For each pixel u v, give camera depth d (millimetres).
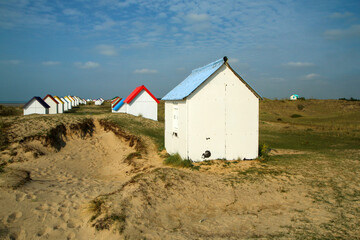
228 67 12602
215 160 12633
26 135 15273
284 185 9422
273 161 12852
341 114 44531
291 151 16172
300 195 8531
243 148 13070
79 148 16750
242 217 7004
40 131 16203
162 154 15164
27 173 10727
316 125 31469
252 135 13164
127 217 6488
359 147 17516
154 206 7395
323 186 9250
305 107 53531
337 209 7262
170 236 5859
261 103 57312
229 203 8070
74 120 20031
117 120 22109
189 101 12109
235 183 9555
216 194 8617
